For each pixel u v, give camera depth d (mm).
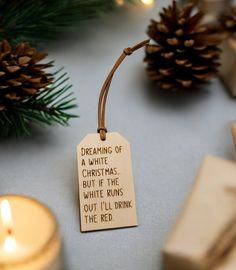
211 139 493
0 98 436
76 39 576
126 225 419
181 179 460
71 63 550
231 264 321
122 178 421
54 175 456
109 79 447
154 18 597
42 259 344
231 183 354
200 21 501
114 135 426
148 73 504
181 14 498
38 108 456
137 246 411
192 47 482
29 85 437
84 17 538
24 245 366
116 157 422
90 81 534
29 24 516
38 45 563
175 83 497
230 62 519
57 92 470
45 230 369
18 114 454
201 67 487
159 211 435
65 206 434
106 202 417
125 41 573
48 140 482
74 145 479
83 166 418
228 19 541
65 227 420
